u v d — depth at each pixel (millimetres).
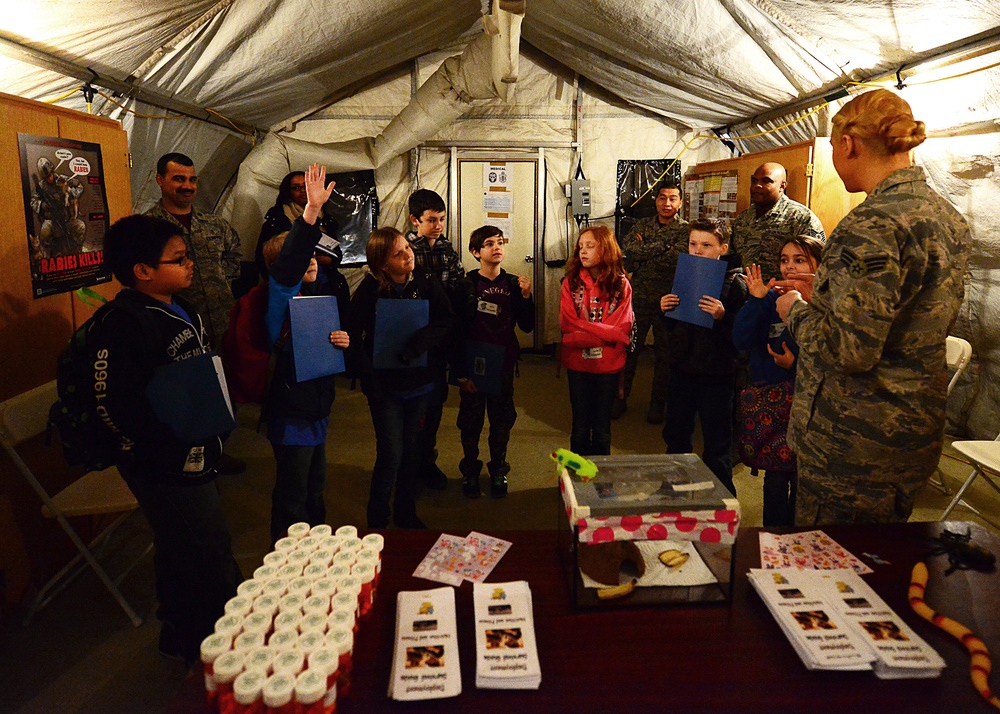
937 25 3303
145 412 1810
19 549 2521
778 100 5129
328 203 6707
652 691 1121
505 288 3338
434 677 1135
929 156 3965
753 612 1337
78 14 2689
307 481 2648
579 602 1352
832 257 1674
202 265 3727
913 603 1337
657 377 4766
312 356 2361
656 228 5145
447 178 6883
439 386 3453
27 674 2170
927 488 3643
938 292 1610
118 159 3236
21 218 2523
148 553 2971
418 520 3119
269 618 1194
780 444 2486
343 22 4289
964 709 1087
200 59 3902
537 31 5980
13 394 2490
